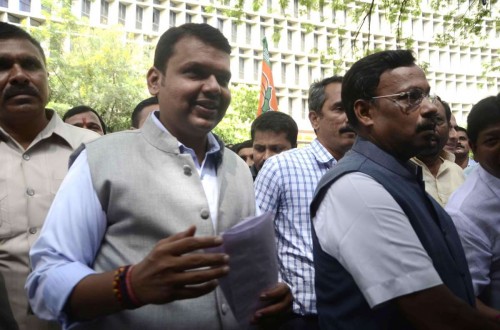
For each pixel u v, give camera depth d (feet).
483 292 7.91
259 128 15.07
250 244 5.40
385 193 5.76
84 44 84.53
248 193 6.78
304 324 9.37
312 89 10.79
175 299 4.87
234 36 166.91
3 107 8.53
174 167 6.04
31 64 8.63
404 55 6.35
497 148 7.91
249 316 5.67
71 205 5.66
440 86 190.08
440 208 6.68
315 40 174.81
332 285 6.07
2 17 134.51
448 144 16.70
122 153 5.95
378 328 5.67
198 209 5.90
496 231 7.75
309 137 168.35
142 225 5.74
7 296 8.05
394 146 6.31
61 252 5.47
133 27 153.89
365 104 6.40
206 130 6.24
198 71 6.15
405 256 5.51
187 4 161.17
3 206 8.23
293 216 9.94
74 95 81.76
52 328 8.07
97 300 4.96
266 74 39.58
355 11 28.58
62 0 85.81
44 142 8.86
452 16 29.45
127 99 83.56
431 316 5.42
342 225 5.80
